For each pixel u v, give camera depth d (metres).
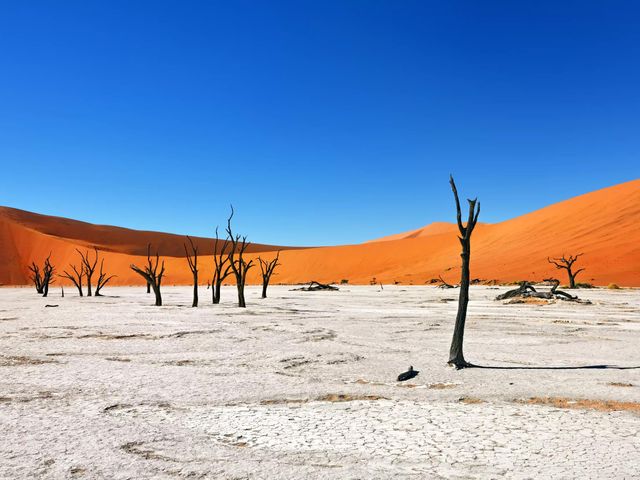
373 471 5.11
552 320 21.16
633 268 58.56
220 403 7.66
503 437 6.12
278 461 5.37
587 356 12.11
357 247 112.31
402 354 12.20
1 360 11.24
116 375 9.63
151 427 6.49
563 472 5.07
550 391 8.42
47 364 10.77
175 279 97.88
